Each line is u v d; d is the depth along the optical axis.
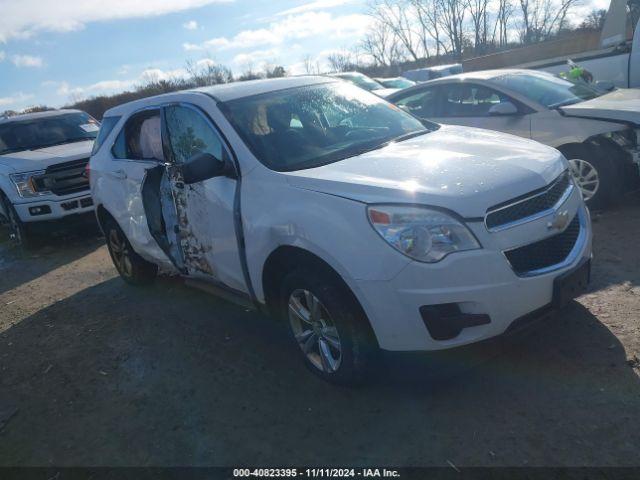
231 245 3.85
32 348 5.00
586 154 5.92
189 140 4.28
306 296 3.45
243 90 4.36
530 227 3.05
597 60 9.73
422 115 7.50
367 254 2.96
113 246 5.99
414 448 2.90
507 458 2.73
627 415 2.88
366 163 3.51
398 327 2.97
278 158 3.73
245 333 4.49
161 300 5.52
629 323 3.67
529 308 3.02
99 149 5.67
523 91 6.59
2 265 8.20
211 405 3.58
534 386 3.22
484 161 3.38
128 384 4.05
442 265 2.86
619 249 4.94
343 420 3.20
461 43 31.53
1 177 8.33
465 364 3.09
